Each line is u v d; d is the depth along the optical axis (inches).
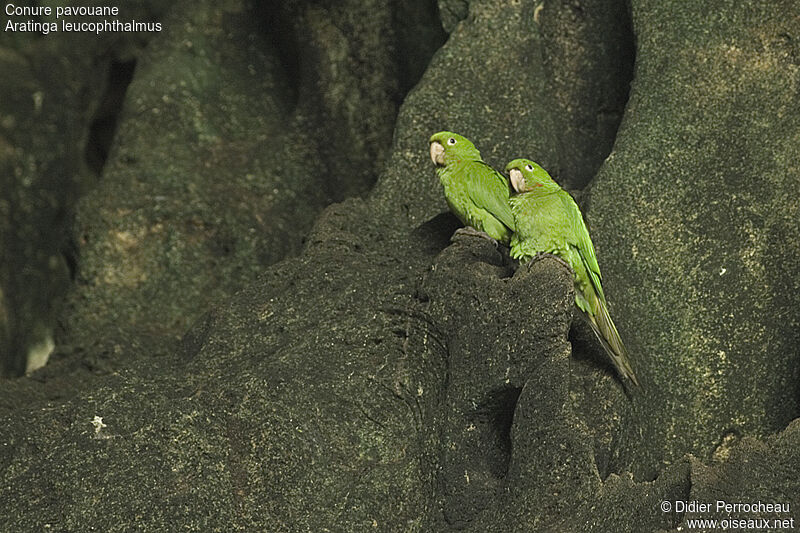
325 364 419.8
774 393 447.5
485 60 519.5
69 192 778.2
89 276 576.4
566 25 539.5
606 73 534.6
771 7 476.7
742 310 452.4
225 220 584.7
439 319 409.7
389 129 590.6
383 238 480.1
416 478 397.7
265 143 612.4
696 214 461.4
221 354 441.4
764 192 461.7
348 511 384.8
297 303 450.3
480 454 400.2
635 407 430.3
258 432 392.5
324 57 595.8
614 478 374.9
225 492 380.2
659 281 456.4
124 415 398.6
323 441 397.7
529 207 398.6
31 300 760.3
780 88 470.9
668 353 450.9
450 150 431.8
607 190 465.7
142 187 592.1
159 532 370.9
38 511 378.9
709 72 475.8
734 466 371.2
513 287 389.1
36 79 762.8
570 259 398.0
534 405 377.4
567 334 396.2
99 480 380.5
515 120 512.4
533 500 370.9
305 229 595.8
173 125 613.0
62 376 534.0
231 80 631.8
